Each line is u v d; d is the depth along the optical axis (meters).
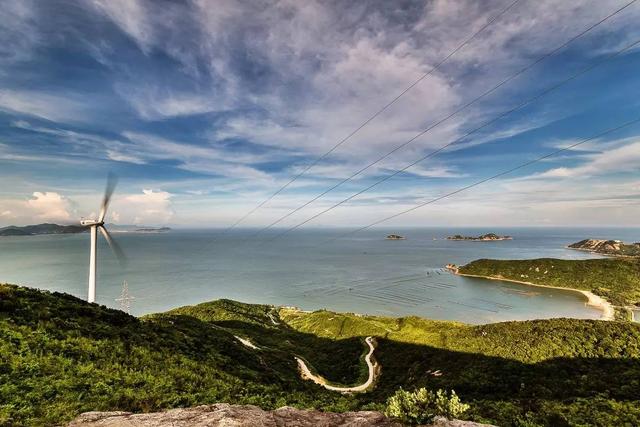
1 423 11.97
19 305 26.41
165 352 28.61
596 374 46.44
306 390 35.28
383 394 53.91
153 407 15.97
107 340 25.73
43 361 18.67
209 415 11.10
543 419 21.98
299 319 158.75
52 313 27.67
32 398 14.51
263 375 36.59
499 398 41.91
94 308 34.41
